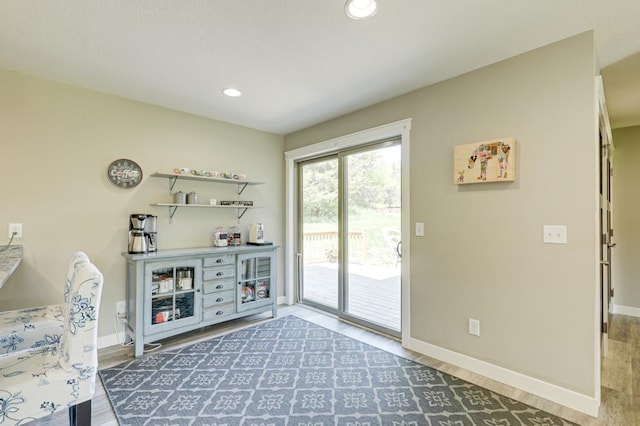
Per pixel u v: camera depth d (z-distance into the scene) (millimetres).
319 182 3965
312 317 3635
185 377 2279
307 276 4137
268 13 1728
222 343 2883
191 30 1891
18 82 2441
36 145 2514
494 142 2229
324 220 3893
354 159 3516
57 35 1936
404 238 2820
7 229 2395
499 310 2248
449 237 2525
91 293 1403
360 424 1776
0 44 2037
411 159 2783
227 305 3184
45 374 1336
